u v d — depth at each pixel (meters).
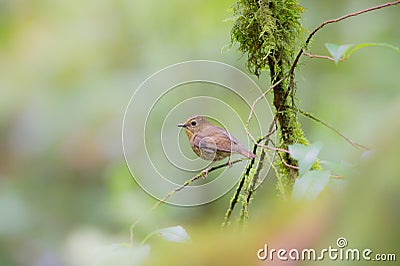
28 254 10.52
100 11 11.56
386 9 9.64
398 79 8.78
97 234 8.53
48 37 11.82
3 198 10.92
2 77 11.66
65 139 11.34
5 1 11.96
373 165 2.40
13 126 11.54
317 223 2.42
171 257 2.93
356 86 8.99
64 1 11.88
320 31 9.70
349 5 9.76
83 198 10.91
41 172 11.23
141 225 8.09
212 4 10.37
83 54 11.63
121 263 3.74
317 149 3.91
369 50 9.32
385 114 2.55
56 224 10.81
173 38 10.91
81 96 11.39
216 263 2.66
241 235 2.63
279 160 5.10
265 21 4.72
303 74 9.17
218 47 10.27
